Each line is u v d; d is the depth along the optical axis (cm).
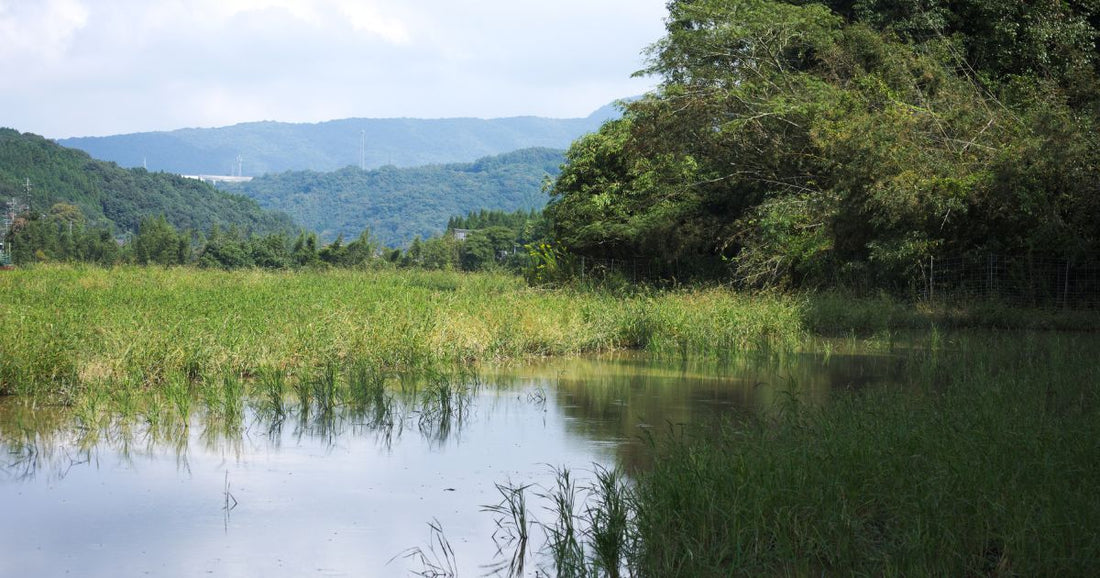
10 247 9081
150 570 611
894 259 2397
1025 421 830
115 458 897
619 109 3538
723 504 636
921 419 852
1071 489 650
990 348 1658
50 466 864
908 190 2367
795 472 680
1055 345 1577
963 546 571
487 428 1046
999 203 2352
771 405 1177
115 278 2747
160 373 1291
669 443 934
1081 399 989
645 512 643
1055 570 530
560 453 927
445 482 823
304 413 1112
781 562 587
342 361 1444
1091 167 2270
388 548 661
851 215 2545
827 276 2655
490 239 9450
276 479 830
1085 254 2295
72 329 1353
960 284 2428
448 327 1627
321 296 2053
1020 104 2705
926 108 2734
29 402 1147
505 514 734
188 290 2227
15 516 718
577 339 1748
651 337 1831
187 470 857
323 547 659
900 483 653
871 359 1648
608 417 1109
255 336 1429
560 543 638
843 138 2555
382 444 966
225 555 641
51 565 616
